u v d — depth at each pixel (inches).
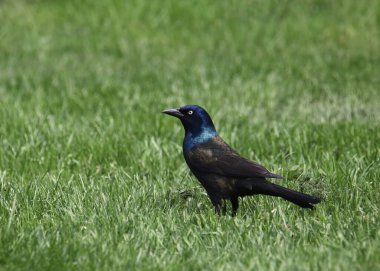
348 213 361.4
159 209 372.5
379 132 506.9
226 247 323.3
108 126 533.3
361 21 927.7
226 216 358.0
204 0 994.7
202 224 354.9
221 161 362.9
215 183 364.2
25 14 986.7
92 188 399.2
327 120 557.6
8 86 699.4
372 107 599.5
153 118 561.0
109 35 907.4
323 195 386.0
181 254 318.3
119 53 836.0
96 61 802.8
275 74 714.8
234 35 892.0
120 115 566.3
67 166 461.4
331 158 438.0
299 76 711.1
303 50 824.9
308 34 884.6
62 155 476.7
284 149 483.8
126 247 319.6
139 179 427.5
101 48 853.8
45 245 320.8
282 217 351.6
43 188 398.0
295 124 534.6
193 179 432.5
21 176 435.2
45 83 703.1
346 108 596.4
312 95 642.2
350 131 505.7
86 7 998.4
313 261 302.4
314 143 495.5
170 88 669.9
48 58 818.2
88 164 464.1
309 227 341.7
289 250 317.4
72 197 382.3
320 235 336.2
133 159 472.1
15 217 359.6
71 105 609.0
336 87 668.7
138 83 691.4
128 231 343.9
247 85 668.1
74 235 332.8
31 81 711.7
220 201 368.8
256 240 328.2
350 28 902.4
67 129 530.0
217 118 566.6
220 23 935.7
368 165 430.0
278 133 509.4
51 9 1002.1
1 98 651.5
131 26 933.8
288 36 880.3
